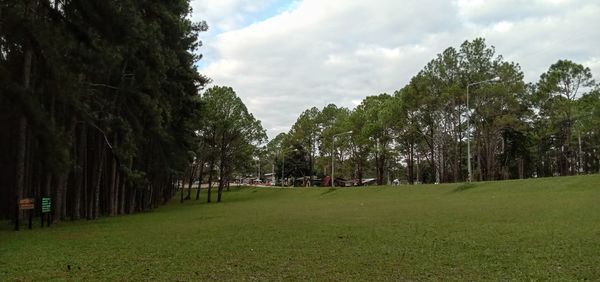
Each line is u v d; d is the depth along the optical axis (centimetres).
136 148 3120
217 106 5956
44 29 1898
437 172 6938
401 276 852
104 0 2023
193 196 8350
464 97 5872
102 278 897
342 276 866
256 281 845
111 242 1475
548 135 7219
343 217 2183
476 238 1276
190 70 3719
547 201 2514
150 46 2709
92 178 3338
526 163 8162
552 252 1020
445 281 804
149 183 4034
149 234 1700
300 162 10369
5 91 1861
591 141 8100
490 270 873
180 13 3256
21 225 2392
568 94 6462
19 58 2341
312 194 5962
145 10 2677
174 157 4206
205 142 6091
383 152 7162
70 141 2164
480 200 3028
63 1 2033
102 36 2100
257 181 14125
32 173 3075
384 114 6781
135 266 1012
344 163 8650
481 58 5934
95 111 2905
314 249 1183
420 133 6788
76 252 1251
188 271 945
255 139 6369
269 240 1387
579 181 3266
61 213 2877
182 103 3738
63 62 2058
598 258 937
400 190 4744
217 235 1570
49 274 945
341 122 8362
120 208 3909
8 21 1853
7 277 925
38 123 1911
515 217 1803
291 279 855
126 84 2980
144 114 3125
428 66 6241
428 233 1421
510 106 5844
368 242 1273
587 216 1686
